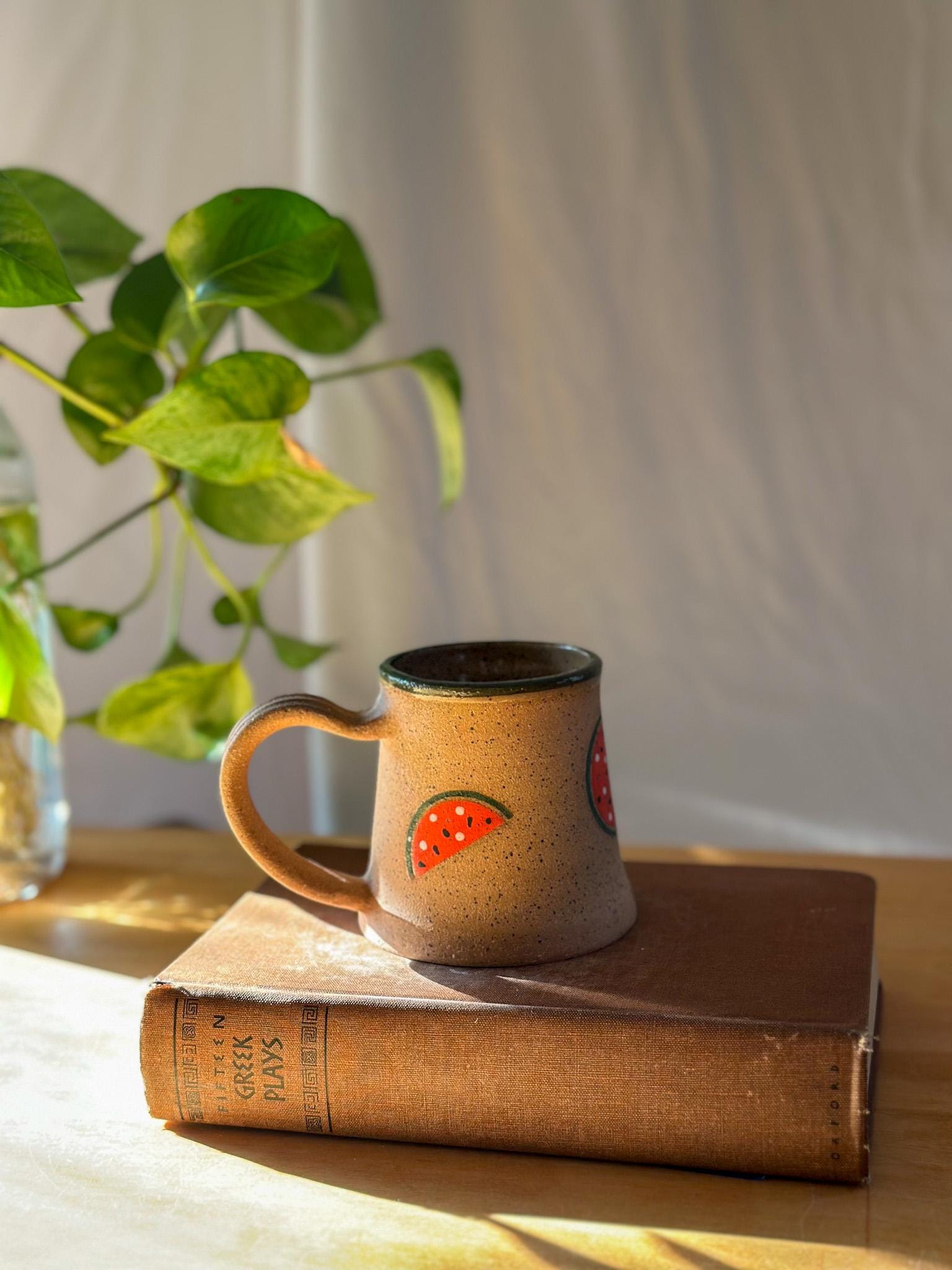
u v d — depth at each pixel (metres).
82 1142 0.62
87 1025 0.69
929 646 0.98
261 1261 0.56
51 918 0.79
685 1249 0.56
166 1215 0.58
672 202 0.94
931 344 0.94
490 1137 0.60
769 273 0.94
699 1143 0.58
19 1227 0.58
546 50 0.94
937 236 0.93
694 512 0.98
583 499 0.98
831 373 0.95
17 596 0.79
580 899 0.63
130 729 0.80
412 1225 0.57
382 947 0.64
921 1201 0.58
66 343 1.00
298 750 1.05
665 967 0.62
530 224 0.95
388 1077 0.60
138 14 0.96
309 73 0.95
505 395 0.98
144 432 0.70
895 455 0.96
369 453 0.99
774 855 0.85
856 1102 0.57
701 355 0.96
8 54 0.97
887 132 0.92
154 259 0.80
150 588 0.88
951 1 0.90
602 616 1.00
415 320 0.97
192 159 0.97
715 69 0.93
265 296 0.70
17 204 0.66
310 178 0.96
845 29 0.91
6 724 0.79
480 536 0.99
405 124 0.95
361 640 1.02
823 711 0.99
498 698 0.61
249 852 0.64
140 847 0.89
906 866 0.83
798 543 0.97
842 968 0.62
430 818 0.62
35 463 1.03
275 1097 0.61
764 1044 0.58
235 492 0.79
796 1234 0.56
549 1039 0.59
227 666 0.81
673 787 1.02
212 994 0.61
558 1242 0.57
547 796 0.62
